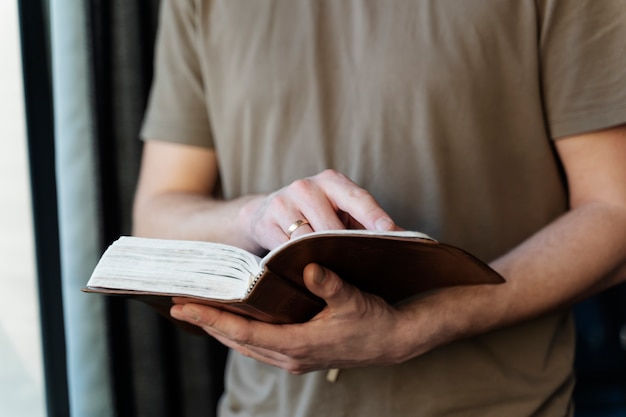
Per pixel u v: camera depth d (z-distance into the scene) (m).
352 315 0.79
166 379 1.38
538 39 0.95
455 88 0.95
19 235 1.30
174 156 1.09
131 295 0.77
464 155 0.96
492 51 0.95
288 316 0.79
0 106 1.28
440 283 0.84
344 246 0.72
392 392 0.95
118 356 1.34
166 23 1.09
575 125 0.94
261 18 1.01
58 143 1.31
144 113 1.35
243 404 1.05
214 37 1.04
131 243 0.78
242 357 1.06
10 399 1.31
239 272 0.75
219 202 1.01
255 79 1.01
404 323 0.83
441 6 0.96
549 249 0.91
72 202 1.32
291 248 0.69
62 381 1.36
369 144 0.97
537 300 0.89
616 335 1.68
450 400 0.95
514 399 0.96
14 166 1.29
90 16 1.29
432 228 0.96
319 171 0.99
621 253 0.92
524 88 0.95
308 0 0.99
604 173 0.94
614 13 0.92
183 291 0.75
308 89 0.99
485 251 0.97
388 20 0.97
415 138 0.96
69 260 1.33
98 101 1.31
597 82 0.93
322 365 0.84
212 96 1.05
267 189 1.02
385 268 0.78
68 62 1.30
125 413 1.36
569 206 0.99
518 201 0.97
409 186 0.96
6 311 1.30
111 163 1.34
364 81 0.97
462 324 0.86
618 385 1.67
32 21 1.31
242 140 1.03
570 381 1.01
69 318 1.33
